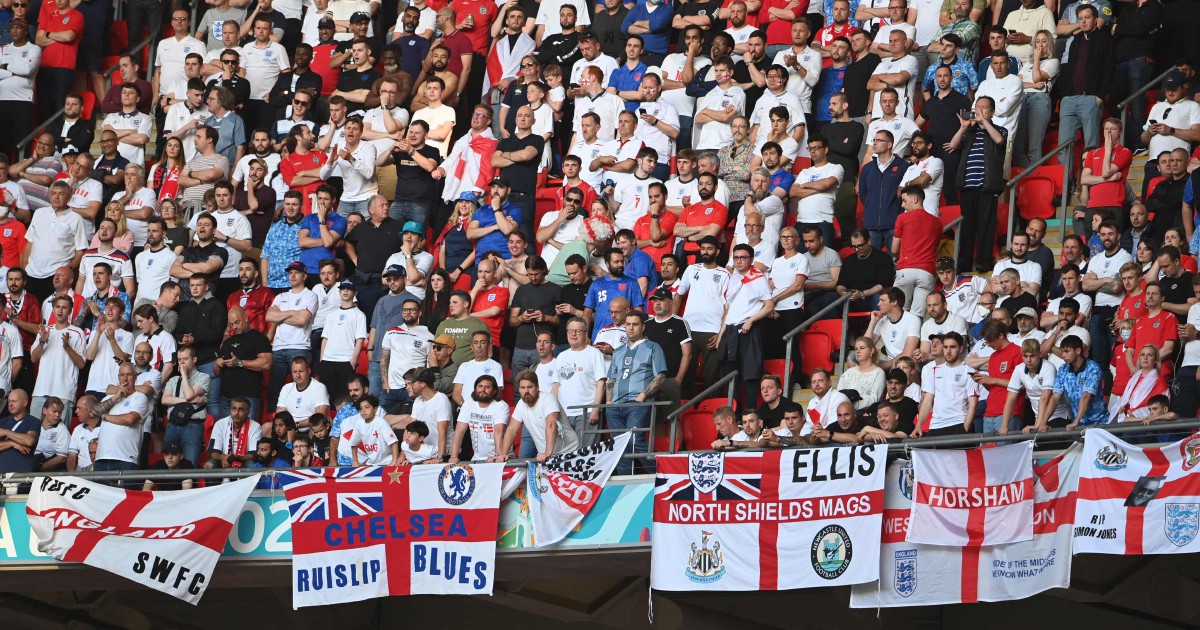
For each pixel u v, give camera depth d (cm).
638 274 5741
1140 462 4153
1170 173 5544
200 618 5984
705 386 5516
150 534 4828
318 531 4744
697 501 4519
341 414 5462
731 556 4472
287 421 5409
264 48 7206
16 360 5916
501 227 6003
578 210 5991
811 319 5322
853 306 5569
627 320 5200
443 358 5500
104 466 5506
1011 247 5566
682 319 5428
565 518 4631
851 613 5359
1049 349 4872
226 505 4819
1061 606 5275
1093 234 5600
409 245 5959
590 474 4644
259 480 4869
